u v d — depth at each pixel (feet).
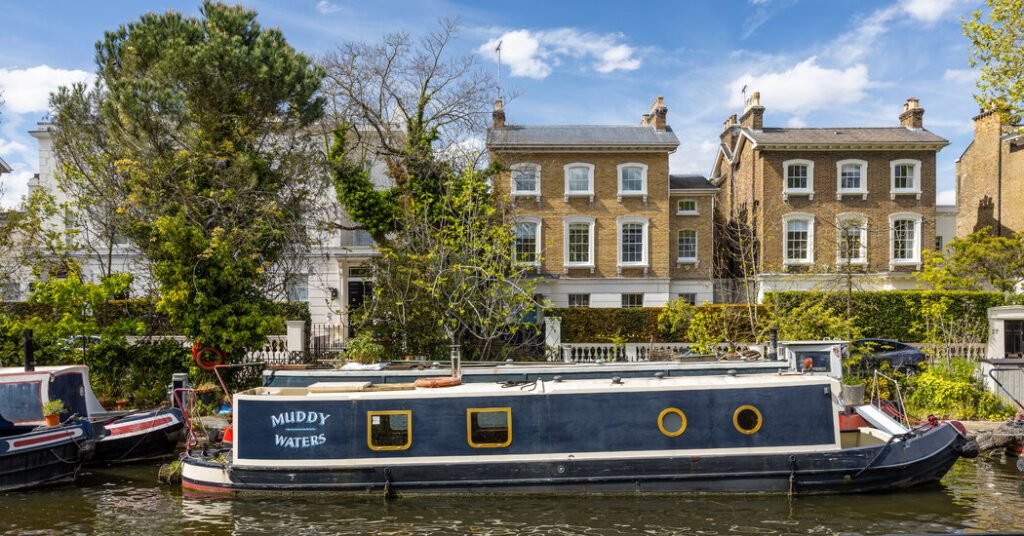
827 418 36.83
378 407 37.60
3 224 70.33
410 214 71.97
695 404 37.11
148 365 61.72
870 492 36.83
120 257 93.71
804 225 105.29
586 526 32.86
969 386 54.08
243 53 64.03
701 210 107.65
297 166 70.90
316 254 95.66
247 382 61.16
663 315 73.31
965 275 92.73
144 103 61.36
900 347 67.21
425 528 32.86
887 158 105.29
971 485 38.65
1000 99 62.85
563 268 103.40
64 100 68.95
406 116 80.12
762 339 67.26
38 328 56.70
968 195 124.06
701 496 36.50
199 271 57.52
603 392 37.37
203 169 64.34
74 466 41.34
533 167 102.27
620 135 106.63
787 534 31.63
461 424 37.37
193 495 38.29
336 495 37.29
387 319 65.87
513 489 36.94
